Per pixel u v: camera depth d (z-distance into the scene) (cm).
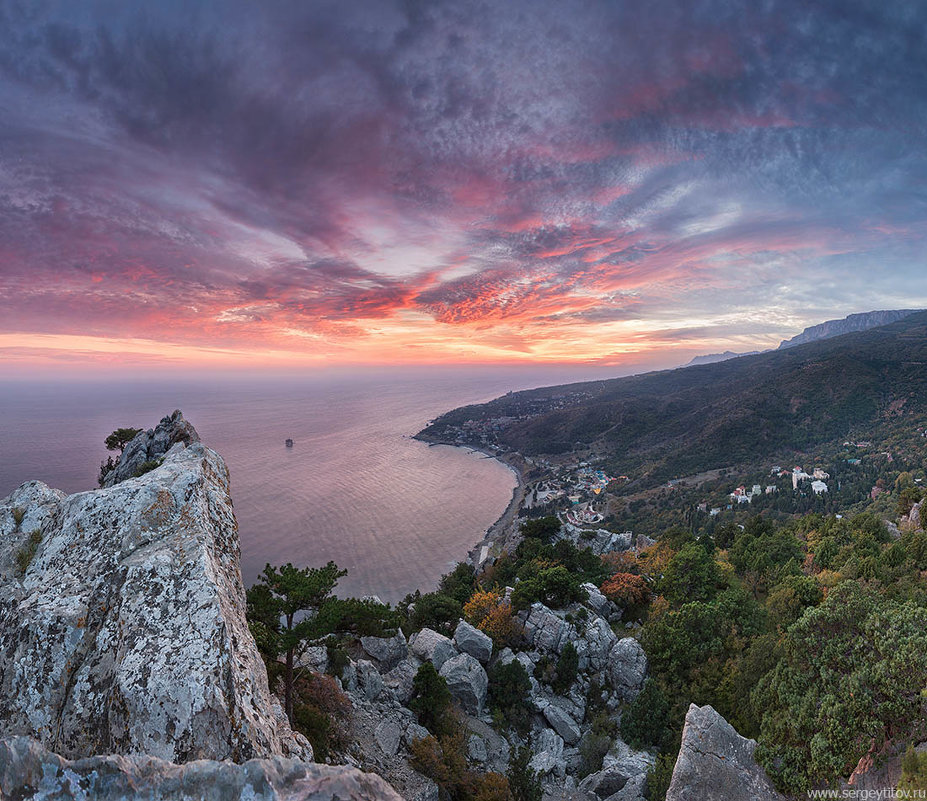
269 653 2261
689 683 4106
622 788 3412
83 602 1177
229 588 1321
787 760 1966
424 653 4712
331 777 743
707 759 2044
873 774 1753
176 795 704
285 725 1394
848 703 1900
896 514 9681
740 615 4394
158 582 1184
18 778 705
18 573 1314
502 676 4500
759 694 2380
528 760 3444
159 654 1052
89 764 720
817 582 5009
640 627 5812
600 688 4706
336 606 2427
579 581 6556
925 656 1800
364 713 3244
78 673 1069
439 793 2919
